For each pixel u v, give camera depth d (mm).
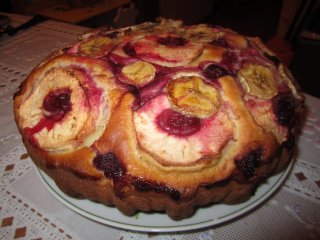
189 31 224
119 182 163
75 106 169
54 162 173
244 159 166
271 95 181
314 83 539
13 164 238
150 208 177
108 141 164
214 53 188
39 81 195
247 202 185
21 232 193
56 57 197
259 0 1067
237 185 172
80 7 640
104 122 169
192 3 932
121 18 471
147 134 159
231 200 181
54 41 414
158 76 175
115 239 189
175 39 197
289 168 205
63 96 174
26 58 381
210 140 159
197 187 161
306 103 284
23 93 199
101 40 211
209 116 162
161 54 183
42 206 206
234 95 171
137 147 161
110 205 185
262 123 176
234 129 168
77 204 187
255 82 182
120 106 167
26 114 187
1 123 279
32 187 219
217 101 166
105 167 165
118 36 216
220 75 176
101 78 177
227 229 194
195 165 156
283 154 186
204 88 168
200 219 179
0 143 258
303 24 562
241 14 992
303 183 218
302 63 550
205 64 182
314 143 248
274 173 198
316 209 203
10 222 198
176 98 162
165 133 159
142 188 160
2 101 308
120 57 188
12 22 462
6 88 327
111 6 655
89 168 167
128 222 177
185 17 919
